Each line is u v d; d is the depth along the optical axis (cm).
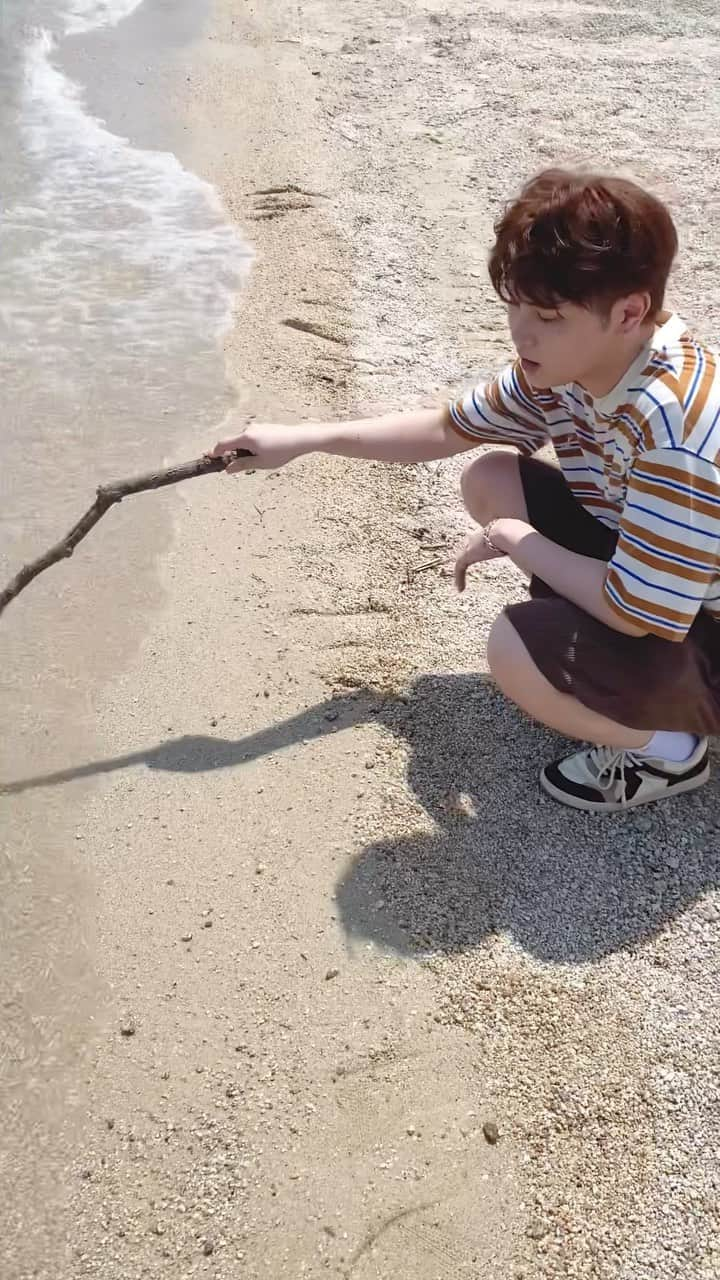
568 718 226
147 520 318
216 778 247
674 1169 183
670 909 221
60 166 515
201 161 527
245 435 253
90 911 222
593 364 200
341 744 254
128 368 382
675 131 550
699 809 242
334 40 671
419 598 293
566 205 184
